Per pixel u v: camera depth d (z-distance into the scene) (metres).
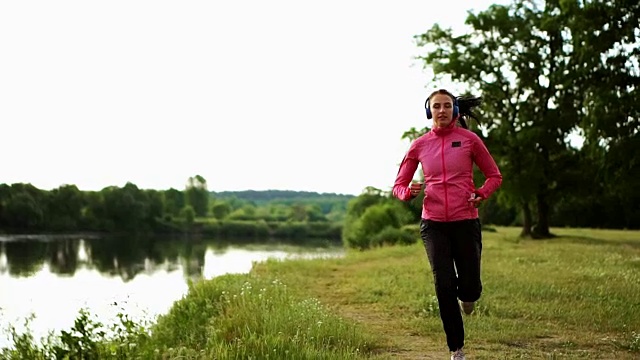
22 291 29.36
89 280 37.56
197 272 44.19
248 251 73.94
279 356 5.58
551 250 22.09
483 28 34.75
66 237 104.62
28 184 111.31
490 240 31.47
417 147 5.40
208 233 130.00
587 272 13.88
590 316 8.40
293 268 16.67
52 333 6.90
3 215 106.44
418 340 7.09
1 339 7.19
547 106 34.34
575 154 34.22
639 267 15.71
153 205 128.88
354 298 10.73
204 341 7.05
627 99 23.48
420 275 13.78
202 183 156.00
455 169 5.16
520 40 34.34
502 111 35.19
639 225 58.91
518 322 8.02
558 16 31.53
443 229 5.20
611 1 24.50
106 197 123.56
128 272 45.19
